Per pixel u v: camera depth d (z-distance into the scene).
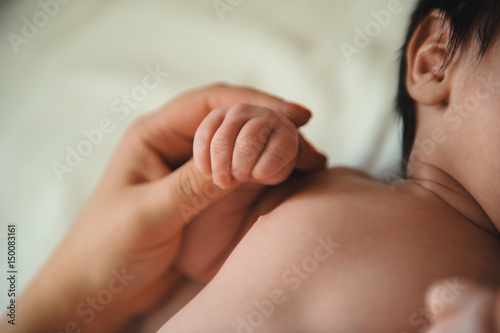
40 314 0.91
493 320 0.41
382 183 0.88
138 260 0.88
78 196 1.14
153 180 0.92
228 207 0.88
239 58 1.35
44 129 1.25
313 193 0.77
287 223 0.71
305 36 1.35
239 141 0.72
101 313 0.92
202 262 0.92
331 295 0.62
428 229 0.68
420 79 0.81
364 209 0.71
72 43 1.43
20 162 1.20
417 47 0.85
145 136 0.94
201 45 1.38
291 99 1.25
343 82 1.25
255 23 1.40
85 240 0.89
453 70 0.77
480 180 0.73
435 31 0.83
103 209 0.89
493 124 0.71
